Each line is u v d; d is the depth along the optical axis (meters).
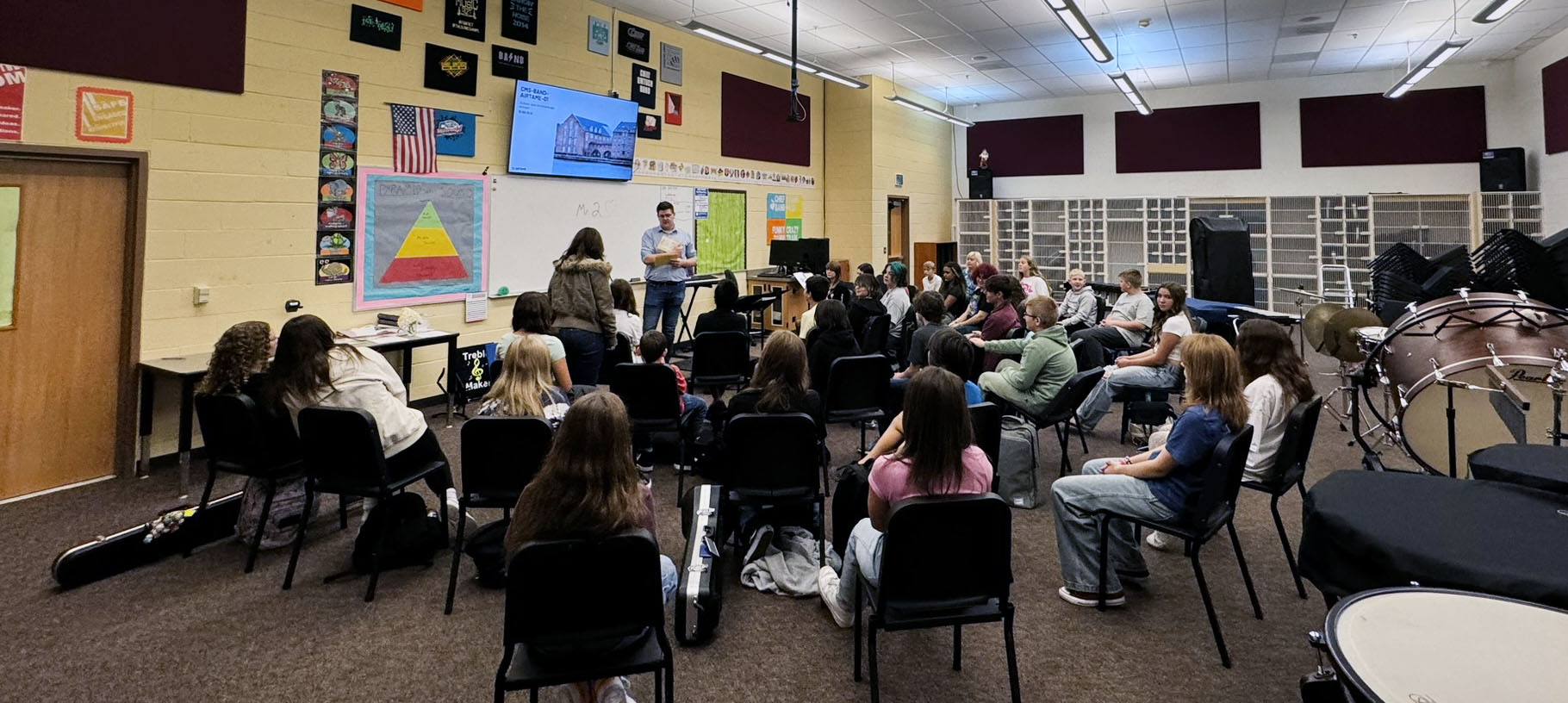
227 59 4.08
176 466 4.01
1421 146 9.08
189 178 3.97
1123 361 4.39
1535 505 1.53
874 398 3.70
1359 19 6.91
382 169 4.86
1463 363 2.75
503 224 5.66
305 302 4.52
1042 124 11.23
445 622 2.42
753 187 8.38
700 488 2.62
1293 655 2.20
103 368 3.77
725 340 4.48
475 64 5.38
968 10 6.65
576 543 1.51
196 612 2.47
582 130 6.11
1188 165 10.34
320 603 2.54
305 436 2.59
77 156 3.55
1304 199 9.62
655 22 6.92
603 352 4.44
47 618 2.42
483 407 2.77
